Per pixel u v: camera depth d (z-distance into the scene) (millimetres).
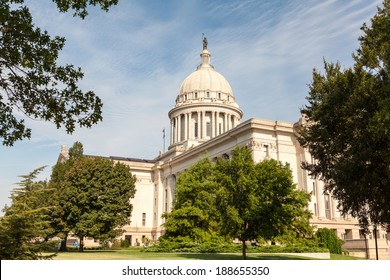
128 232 94375
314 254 42938
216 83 109812
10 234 18422
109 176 55000
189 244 44500
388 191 22656
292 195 29734
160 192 96375
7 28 13906
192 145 92375
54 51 14977
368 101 21938
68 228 50844
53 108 15156
